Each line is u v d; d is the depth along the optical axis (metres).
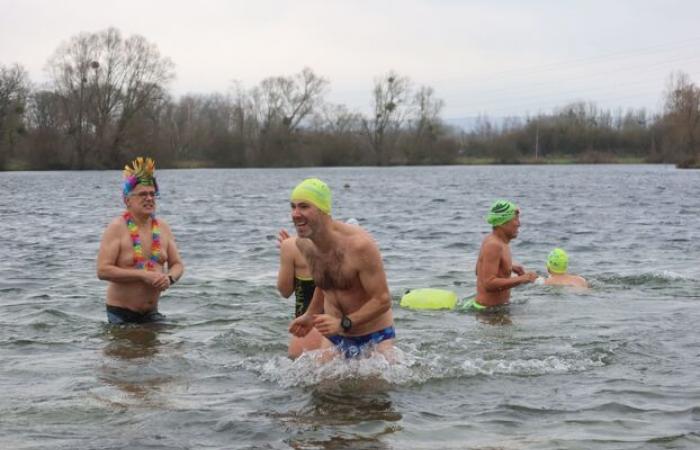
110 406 5.98
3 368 7.13
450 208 32.16
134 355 7.66
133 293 9.23
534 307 10.19
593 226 23.25
